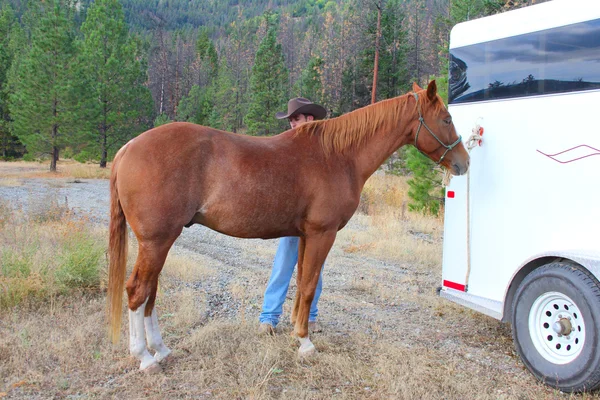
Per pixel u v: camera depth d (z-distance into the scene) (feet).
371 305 16.89
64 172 81.61
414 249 26.35
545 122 12.02
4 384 9.70
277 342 12.58
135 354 10.53
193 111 149.18
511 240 12.90
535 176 12.28
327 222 11.50
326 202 11.35
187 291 16.48
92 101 79.66
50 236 20.92
